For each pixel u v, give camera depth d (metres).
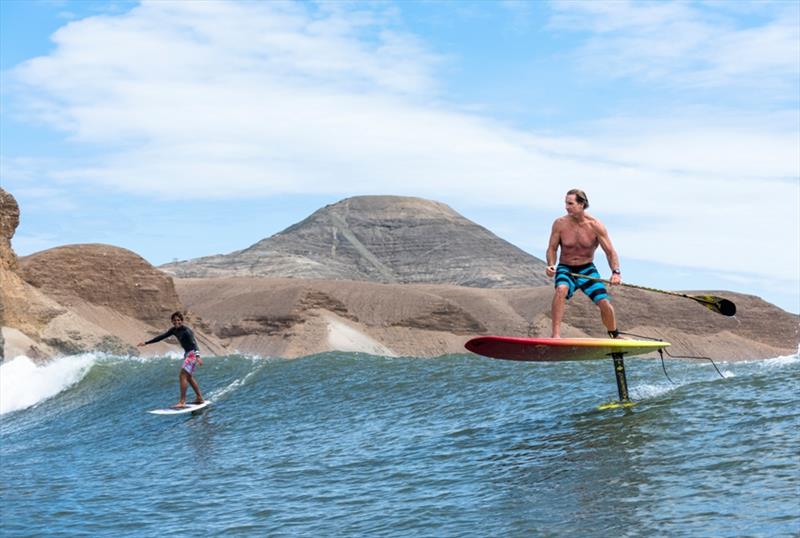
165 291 131.00
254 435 13.50
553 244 10.77
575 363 15.67
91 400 19.36
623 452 9.02
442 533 7.39
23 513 9.61
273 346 161.25
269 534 7.99
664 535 6.53
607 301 10.60
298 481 10.03
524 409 12.38
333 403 15.12
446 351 182.38
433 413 13.28
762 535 6.24
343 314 177.75
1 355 45.94
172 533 8.32
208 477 10.80
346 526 7.98
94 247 129.12
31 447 15.40
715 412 9.95
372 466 10.32
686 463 8.29
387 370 17.19
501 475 8.98
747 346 198.75
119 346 91.12
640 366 14.66
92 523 8.95
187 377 16.77
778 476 7.51
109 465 12.48
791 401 9.84
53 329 86.38
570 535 6.86
